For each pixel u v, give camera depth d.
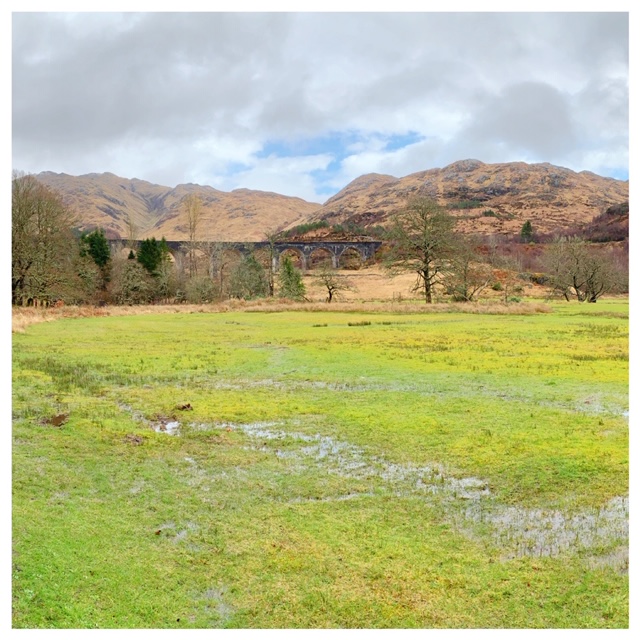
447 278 63.44
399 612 7.13
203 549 8.45
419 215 63.78
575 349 26.81
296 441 13.38
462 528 9.16
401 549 8.49
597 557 8.27
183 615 7.05
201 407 16.34
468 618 7.02
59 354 25.58
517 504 10.04
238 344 30.28
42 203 55.81
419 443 13.20
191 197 110.19
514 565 8.06
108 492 10.28
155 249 86.50
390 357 25.12
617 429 14.04
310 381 20.17
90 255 79.25
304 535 8.88
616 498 10.20
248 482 10.96
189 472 11.42
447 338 31.72
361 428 14.36
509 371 21.52
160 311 56.88
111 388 18.66
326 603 7.28
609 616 7.01
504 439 13.32
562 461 11.88
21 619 6.77
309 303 62.16
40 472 10.86
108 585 7.50
